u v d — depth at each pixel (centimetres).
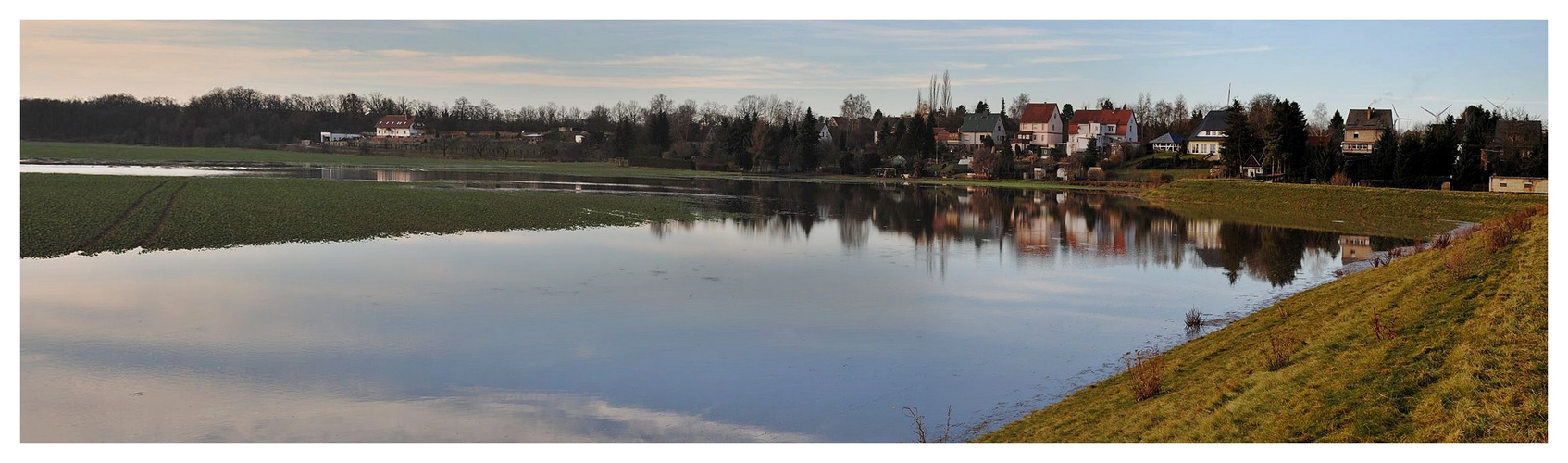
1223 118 15975
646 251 5372
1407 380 2069
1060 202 10438
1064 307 3922
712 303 3856
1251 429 2033
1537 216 3588
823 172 17038
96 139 19250
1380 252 5941
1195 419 2141
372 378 2734
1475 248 3266
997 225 7500
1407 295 2806
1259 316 3497
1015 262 5269
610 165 18462
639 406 2539
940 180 15175
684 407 2530
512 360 2936
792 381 2780
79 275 4103
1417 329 2423
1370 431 1908
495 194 8938
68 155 14188
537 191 9906
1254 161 12356
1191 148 15912
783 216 8100
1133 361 2994
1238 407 2147
